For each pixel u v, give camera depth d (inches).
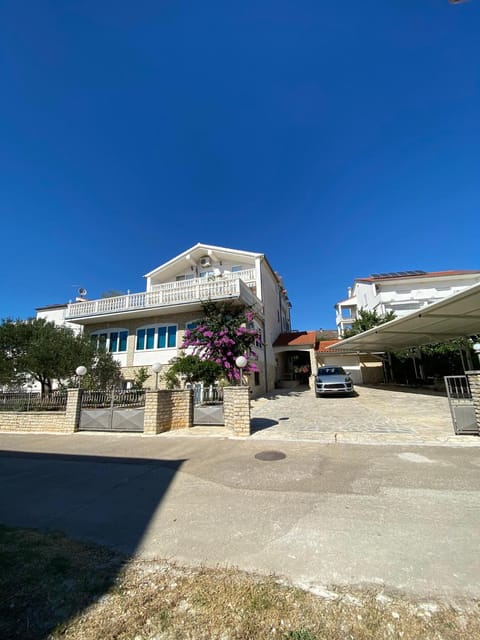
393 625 74.4
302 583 92.0
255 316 751.7
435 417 395.9
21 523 141.4
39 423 444.8
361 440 287.1
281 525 129.7
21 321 622.2
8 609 83.7
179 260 965.8
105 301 802.2
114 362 714.8
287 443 290.4
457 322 565.9
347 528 125.0
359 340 775.1
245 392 337.4
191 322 741.9
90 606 84.5
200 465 230.7
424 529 122.2
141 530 131.0
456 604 81.0
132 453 284.4
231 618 78.9
